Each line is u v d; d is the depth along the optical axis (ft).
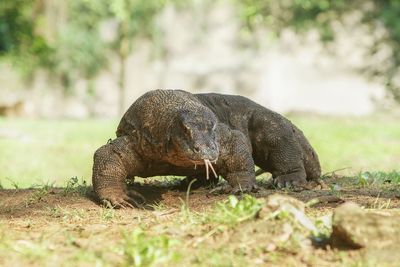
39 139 75.20
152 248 18.26
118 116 125.80
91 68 128.77
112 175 28.48
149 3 125.90
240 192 28.81
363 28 116.78
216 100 32.53
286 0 106.32
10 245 19.22
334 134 79.15
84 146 70.33
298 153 32.09
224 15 133.49
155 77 131.95
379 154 64.80
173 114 27.35
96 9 124.16
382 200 26.71
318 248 19.13
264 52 133.80
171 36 132.98
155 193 30.53
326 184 32.42
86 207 27.86
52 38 125.29
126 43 125.59
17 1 119.03
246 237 19.49
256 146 32.30
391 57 106.42
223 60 134.21
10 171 54.95
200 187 31.94
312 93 132.77
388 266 17.74
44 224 23.95
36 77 125.70
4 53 119.75
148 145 28.07
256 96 133.90
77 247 19.38
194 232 20.34
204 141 25.94
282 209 19.86
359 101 131.03
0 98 113.60
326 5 101.55
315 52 132.57
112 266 17.89
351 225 18.57
